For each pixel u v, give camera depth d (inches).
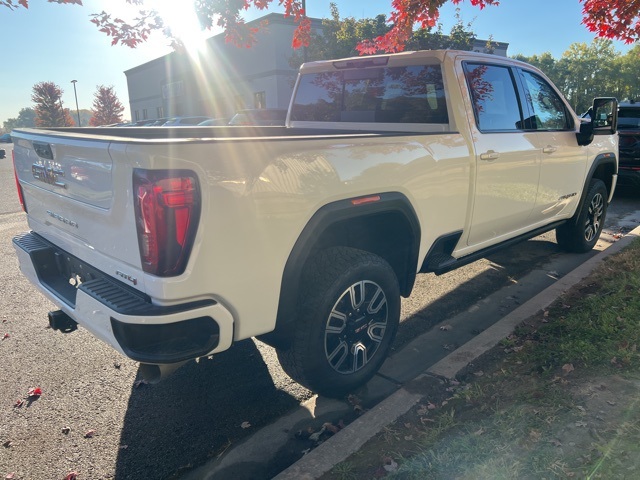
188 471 107.7
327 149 111.0
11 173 767.1
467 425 107.4
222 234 94.3
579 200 223.5
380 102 172.7
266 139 100.0
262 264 101.5
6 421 123.7
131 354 92.9
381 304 128.9
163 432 120.1
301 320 114.0
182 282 91.7
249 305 101.8
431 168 136.8
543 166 186.2
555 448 97.1
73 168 109.9
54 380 142.0
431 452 99.6
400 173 127.0
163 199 88.0
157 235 89.4
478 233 164.2
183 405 130.5
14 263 250.8
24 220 357.1
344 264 117.7
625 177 370.6
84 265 116.7
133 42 180.9
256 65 1118.4
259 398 132.8
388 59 165.3
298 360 115.9
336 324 120.0
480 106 160.6
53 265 132.8
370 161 119.3
